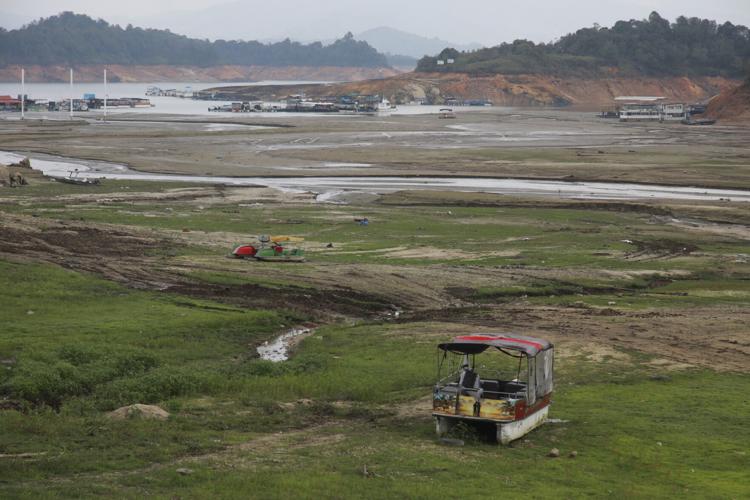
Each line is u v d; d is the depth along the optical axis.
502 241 99.94
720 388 45.47
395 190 147.00
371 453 32.72
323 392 44.06
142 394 40.97
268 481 28.22
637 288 78.81
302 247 91.31
